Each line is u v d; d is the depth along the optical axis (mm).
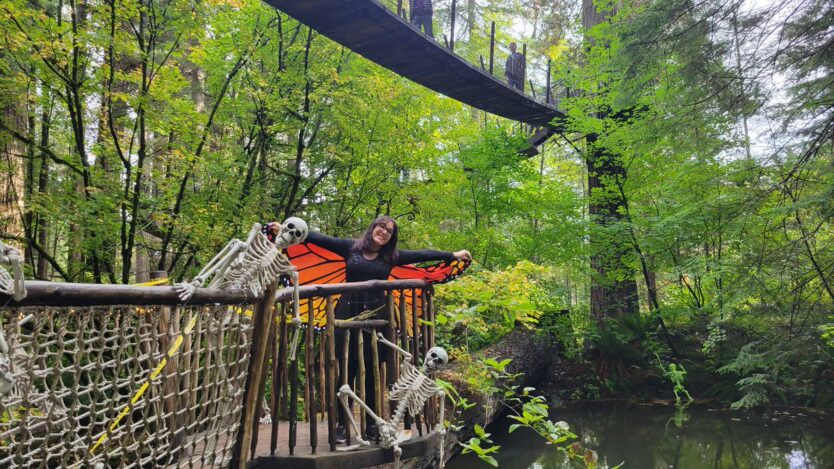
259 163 8125
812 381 9953
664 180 10703
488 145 10641
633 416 9109
